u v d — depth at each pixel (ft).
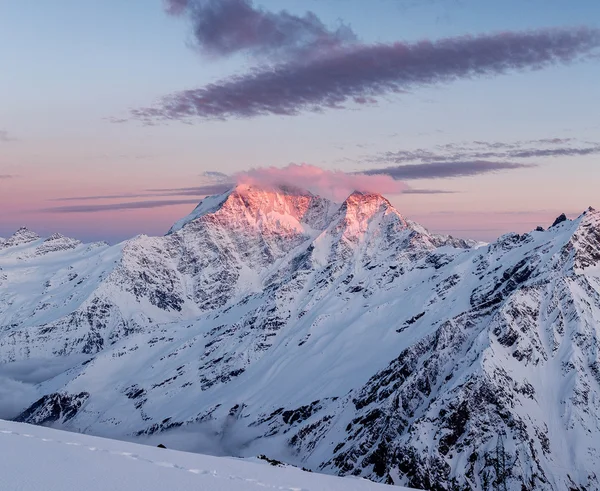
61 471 96.12
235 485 104.53
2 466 94.32
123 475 99.30
